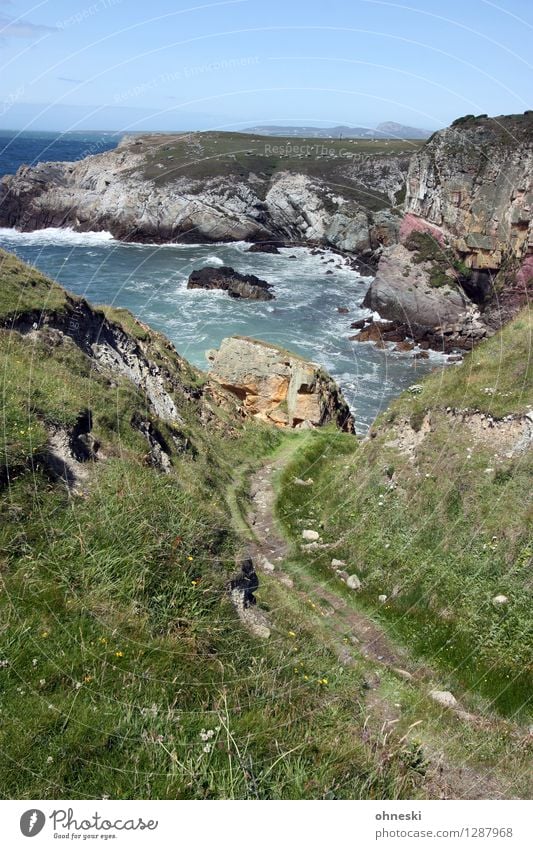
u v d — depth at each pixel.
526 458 12.46
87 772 4.55
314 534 13.78
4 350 11.78
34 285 15.91
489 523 11.84
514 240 46.88
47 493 7.46
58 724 4.78
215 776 4.77
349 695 7.22
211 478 15.14
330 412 24.44
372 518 13.70
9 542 6.48
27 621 5.59
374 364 38.88
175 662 5.89
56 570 6.38
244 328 43.44
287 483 17.05
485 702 8.81
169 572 7.14
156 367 19.55
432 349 44.22
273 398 24.33
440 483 13.33
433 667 9.57
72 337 15.50
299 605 10.16
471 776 6.65
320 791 4.88
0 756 4.43
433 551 11.99
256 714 5.54
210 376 24.95
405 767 5.88
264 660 6.68
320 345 41.59
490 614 10.30
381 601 11.27
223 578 7.90
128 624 6.07
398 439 15.72
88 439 9.95
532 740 7.91
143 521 7.54
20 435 8.20
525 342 15.55
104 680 5.30
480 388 14.82
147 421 13.73
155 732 4.97
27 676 5.12
